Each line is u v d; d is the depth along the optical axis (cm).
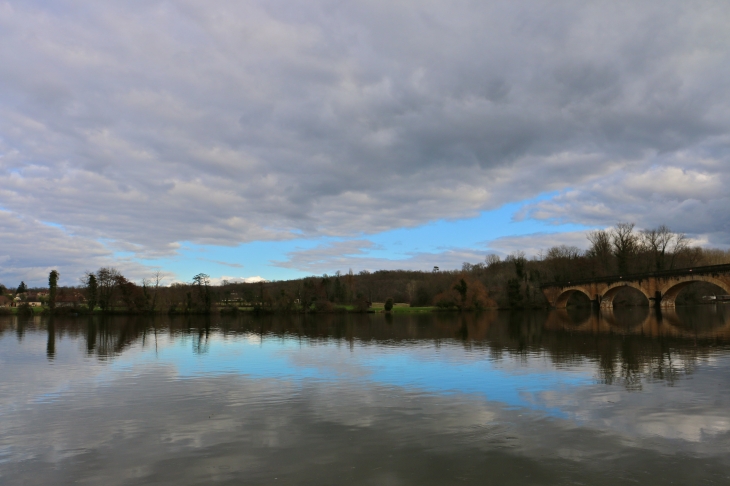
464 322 8050
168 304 11356
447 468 1315
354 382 2514
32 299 17450
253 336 5588
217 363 3288
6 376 2825
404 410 1917
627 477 1240
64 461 1427
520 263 14200
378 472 1296
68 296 12444
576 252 15025
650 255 12206
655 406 1908
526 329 6062
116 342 4944
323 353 3812
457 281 13412
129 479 1290
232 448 1505
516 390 2245
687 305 12031
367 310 12119
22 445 1571
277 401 2109
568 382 2408
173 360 3469
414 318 9750
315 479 1259
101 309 11469
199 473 1317
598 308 11400
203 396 2233
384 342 4666
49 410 2008
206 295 11200
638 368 2780
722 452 1402
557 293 13125
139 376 2789
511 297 13125
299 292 12419
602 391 2186
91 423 1808
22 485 1266
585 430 1619
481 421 1747
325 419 1806
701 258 12700
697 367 2784
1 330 6894
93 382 2617
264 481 1254
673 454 1391
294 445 1522
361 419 1798
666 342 4075
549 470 1290
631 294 13375
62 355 3844
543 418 1767
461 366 2986
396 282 19788
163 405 2069
